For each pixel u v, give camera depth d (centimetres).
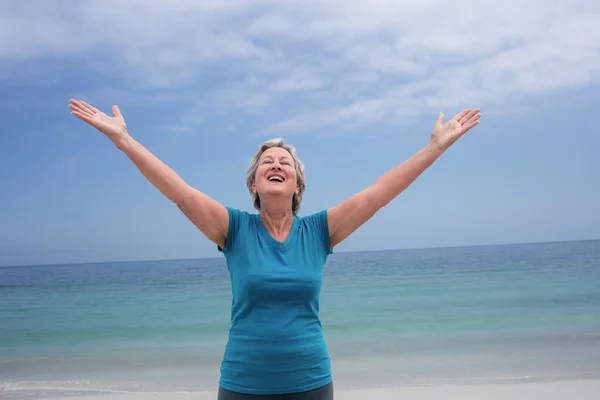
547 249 7969
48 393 702
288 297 284
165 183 292
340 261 5941
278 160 315
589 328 1108
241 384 278
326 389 288
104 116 304
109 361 923
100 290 2648
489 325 1188
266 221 313
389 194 313
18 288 2977
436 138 318
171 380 763
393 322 1268
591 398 607
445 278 2608
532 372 741
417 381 712
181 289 2539
